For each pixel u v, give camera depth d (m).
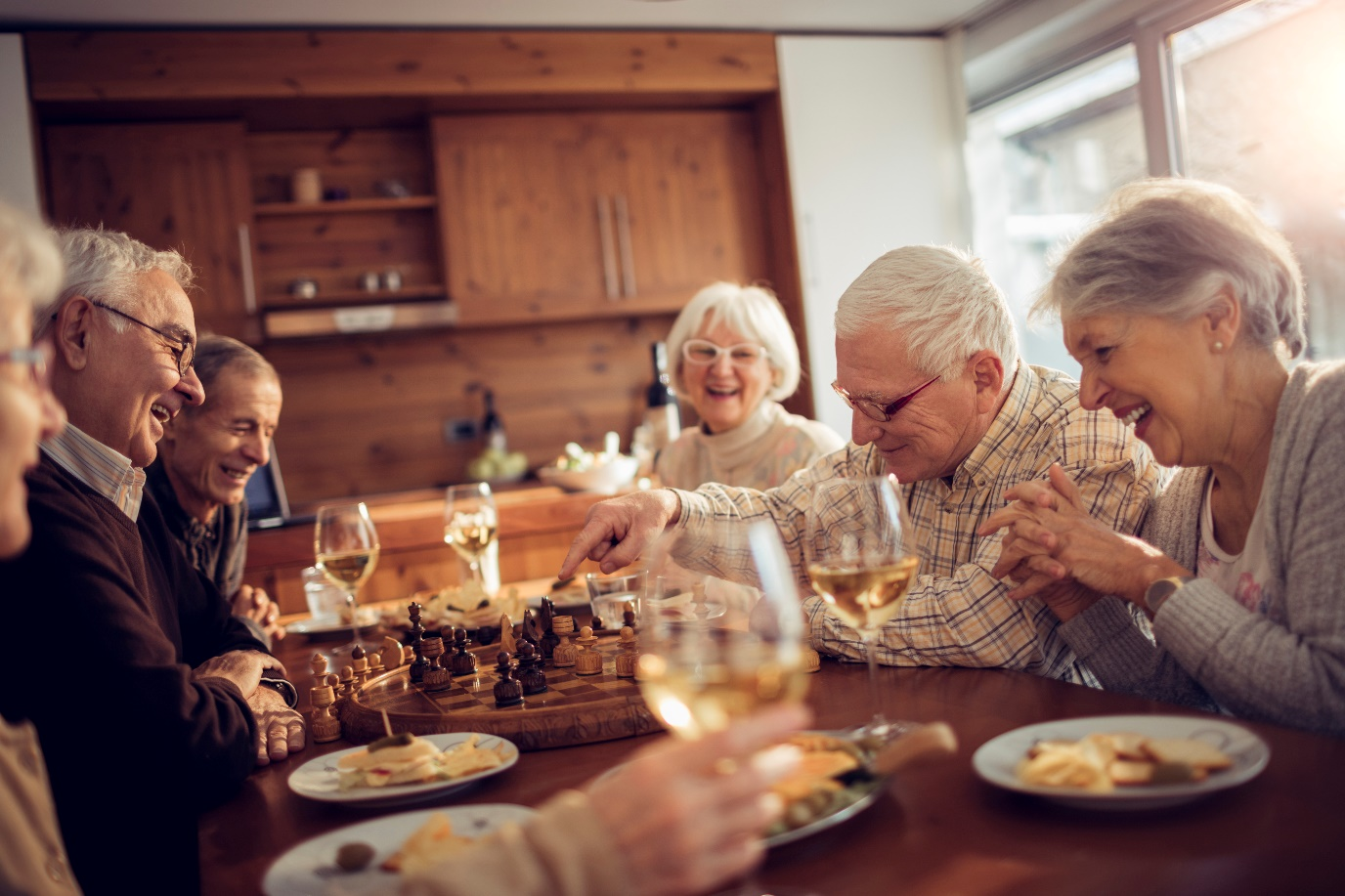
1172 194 1.01
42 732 0.96
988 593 1.15
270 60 3.59
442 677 1.14
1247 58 3.23
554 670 1.19
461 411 4.18
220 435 1.89
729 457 2.42
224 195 3.73
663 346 3.86
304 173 3.89
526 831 0.54
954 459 1.37
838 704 1.02
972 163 4.25
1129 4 3.59
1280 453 0.94
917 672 1.13
